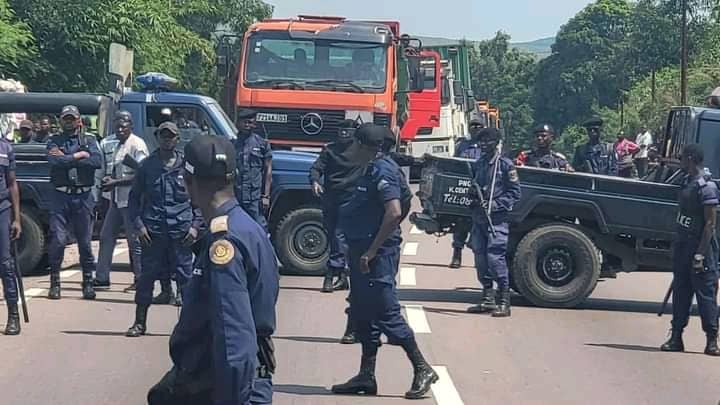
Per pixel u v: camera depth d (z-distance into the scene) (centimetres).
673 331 1054
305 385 864
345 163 1180
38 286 1338
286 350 991
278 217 1473
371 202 806
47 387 839
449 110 3494
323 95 1780
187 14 4181
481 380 900
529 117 11638
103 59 2911
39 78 2808
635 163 3105
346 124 1180
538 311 1266
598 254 1285
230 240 447
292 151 1536
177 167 1038
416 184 3259
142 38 3073
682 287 1047
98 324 1097
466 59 4259
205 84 4466
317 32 1814
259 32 1820
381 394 841
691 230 1034
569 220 1321
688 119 1302
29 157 1391
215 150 455
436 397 836
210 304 450
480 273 1226
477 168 1219
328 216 1221
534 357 1001
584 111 9562
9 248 1034
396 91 1873
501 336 1098
